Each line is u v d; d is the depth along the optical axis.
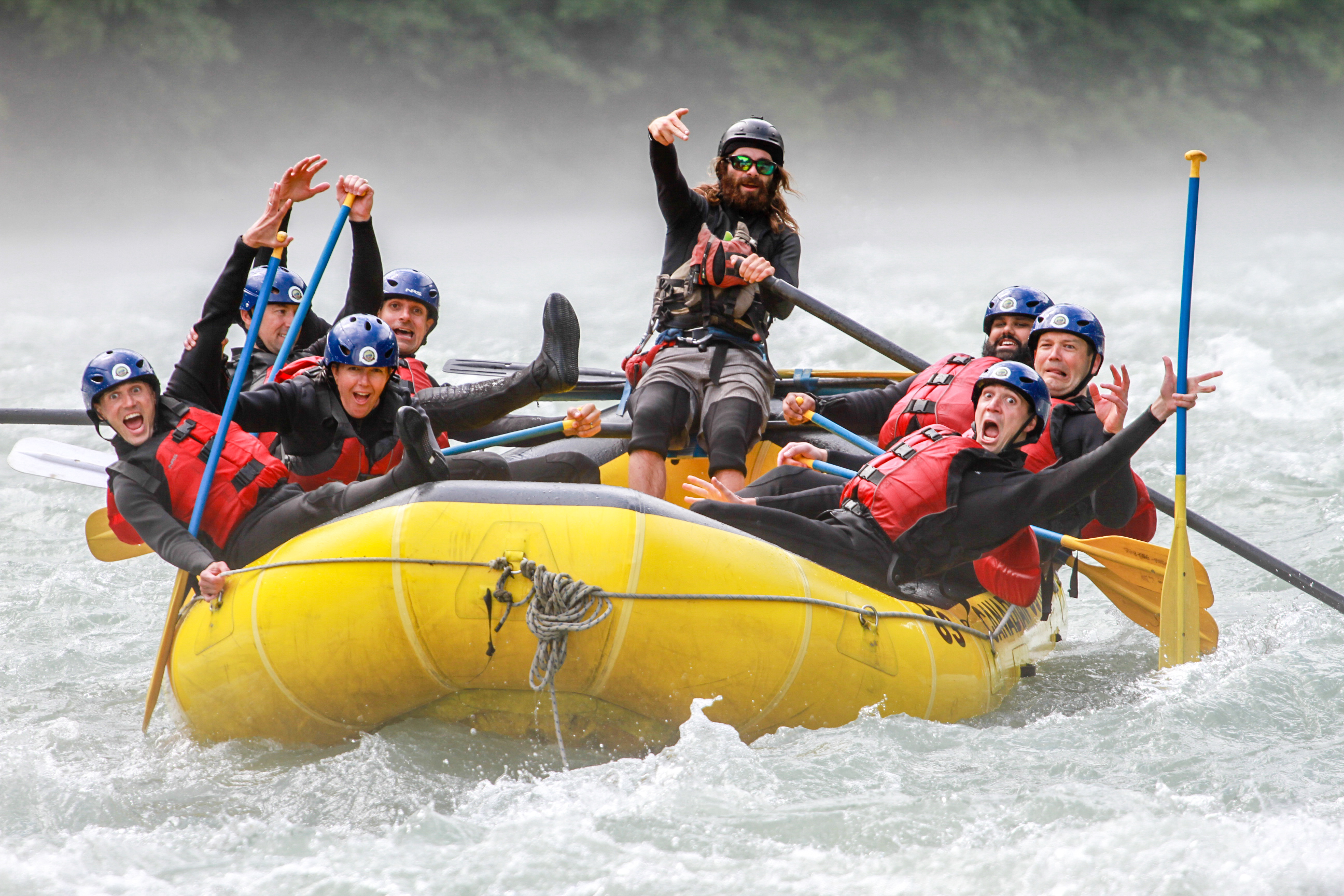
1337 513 29.97
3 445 38.81
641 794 14.05
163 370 53.28
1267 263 77.94
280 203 17.73
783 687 15.27
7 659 20.86
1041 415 16.88
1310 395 41.94
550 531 14.47
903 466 17.19
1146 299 61.81
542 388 18.67
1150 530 21.02
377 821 13.86
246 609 15.20
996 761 15.11
